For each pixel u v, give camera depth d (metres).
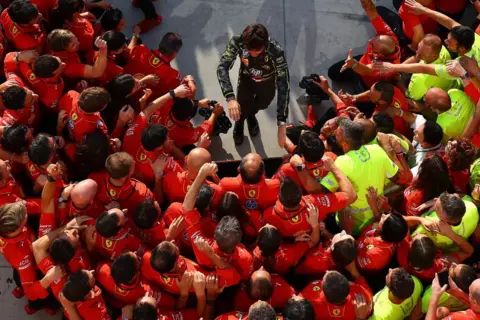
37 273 4.53
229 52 4.88
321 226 4.79
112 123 5.09
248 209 4.59
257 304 3.87
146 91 5.10
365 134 4.86
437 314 4.16
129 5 6.38
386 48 5.34
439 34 6.15
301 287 4.55
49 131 5.10
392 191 4.99
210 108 5.68
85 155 4.54
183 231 4.54
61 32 4.81
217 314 4.52
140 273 4.28
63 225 4.50
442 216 4.29
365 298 4.26
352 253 4.20
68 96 4.80
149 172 4.75
